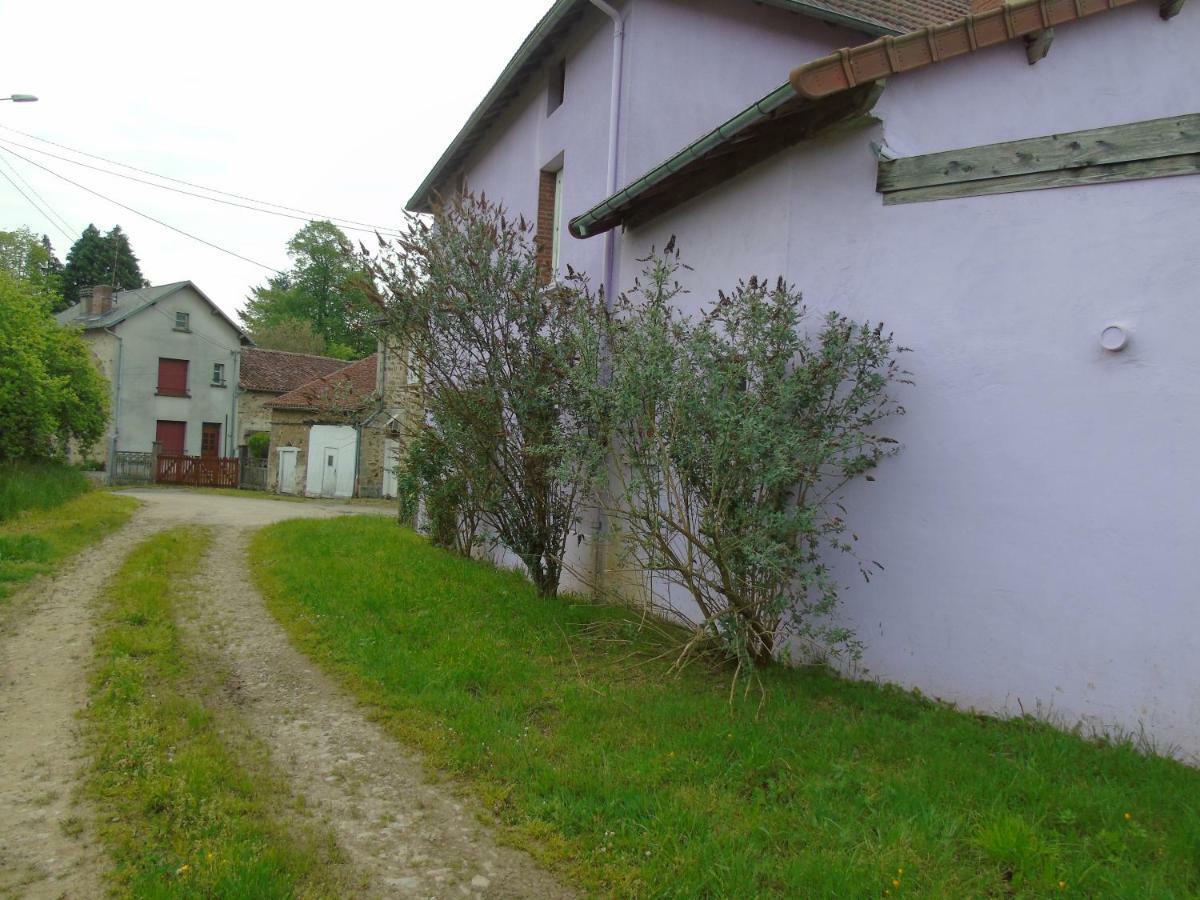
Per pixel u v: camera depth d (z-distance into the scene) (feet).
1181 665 14.12
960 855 10.72
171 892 9.62
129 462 104.63
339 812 12.32
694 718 15.53
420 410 31.24
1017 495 16.10
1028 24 16.06
